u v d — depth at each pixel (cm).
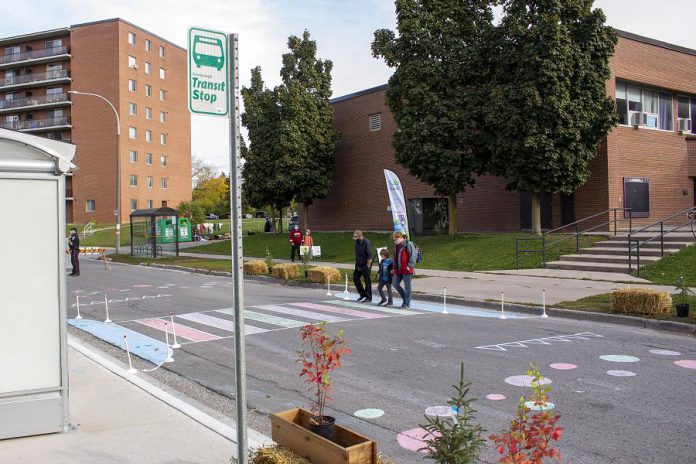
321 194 3538
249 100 3678
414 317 1216
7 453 481
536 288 1529
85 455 475
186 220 4862
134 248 3572
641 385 681
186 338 1023
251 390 703
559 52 2048
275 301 1496
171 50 6862
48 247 528
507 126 2133
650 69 2595
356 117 3547
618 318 1105
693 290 1379
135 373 781
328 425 390
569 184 2181
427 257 2261
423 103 2333
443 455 326
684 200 2717
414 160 2394
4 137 504
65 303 536
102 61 6116
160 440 509
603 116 2127
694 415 576
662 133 2628
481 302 1354
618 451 491
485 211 2850
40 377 524
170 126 6844
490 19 2392
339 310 1329
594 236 2139
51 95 6312
